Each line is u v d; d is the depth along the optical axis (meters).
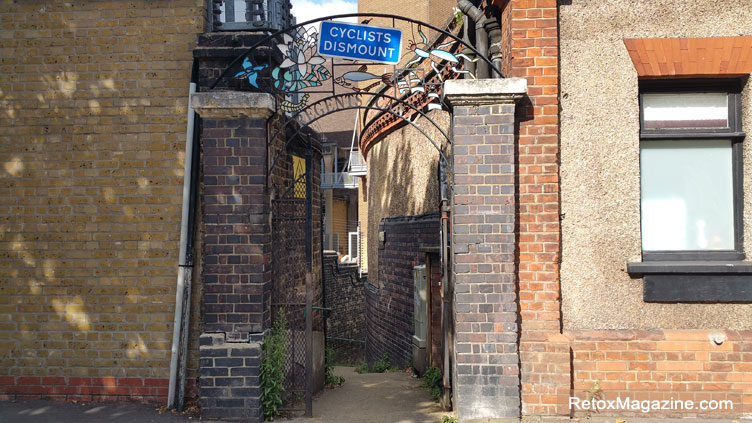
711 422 5.39
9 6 6.14
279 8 6.46
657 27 5.69
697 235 5.89
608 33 5.70
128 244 6.04
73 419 5.55
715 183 5.91
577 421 5.42
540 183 5.57
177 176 6.04
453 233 5.70
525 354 5.52
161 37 6.07
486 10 6.39
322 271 9.27
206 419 5.54
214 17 6.32
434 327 7.93
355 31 5.91
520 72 5.60
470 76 6.31
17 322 6.07
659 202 5.91
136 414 5.70
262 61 5.95
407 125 10.62
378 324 12.90
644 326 5.67
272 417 5.69
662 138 5.86
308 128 8.02
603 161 5.70
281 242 6.19
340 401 6.53
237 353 5.54
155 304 6.01
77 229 6.07
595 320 5.68
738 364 5.50
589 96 5.71
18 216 6.09
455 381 5.66
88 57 6.11
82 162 6.08
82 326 6.04
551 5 5.59
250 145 5.62
